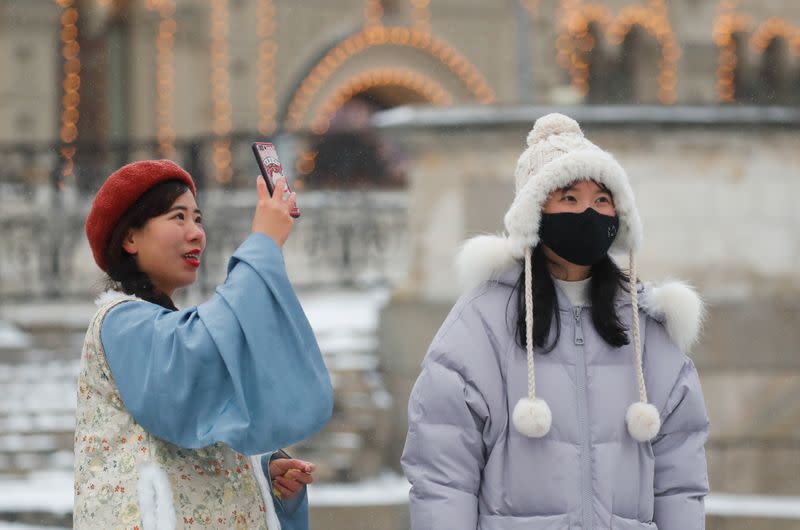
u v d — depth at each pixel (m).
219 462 3.60
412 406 3.92
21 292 14.50
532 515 3.78
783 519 8.10
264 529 3.69
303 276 14.45
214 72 25.44
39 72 24.62
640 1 26.47
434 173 10.30
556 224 3.87
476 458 3.86
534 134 4.10
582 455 3.79
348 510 8.55
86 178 15.61
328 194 14.63
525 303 3.90
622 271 4.10
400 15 26.03
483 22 26.20
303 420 3.44
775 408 10.06
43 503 9.09
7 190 15.27
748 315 10.11
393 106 27.95
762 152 10.33
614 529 3.75
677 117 10.16
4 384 11.54
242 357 3.44
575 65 26.20
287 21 25.62
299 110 25.55
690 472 3.92
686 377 3.97
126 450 3.51
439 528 3.76
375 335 11.57
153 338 3.50
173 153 15.00
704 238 10.33
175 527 3.45
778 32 26.64
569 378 3.85
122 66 25.39
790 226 10.34
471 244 4.04
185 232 3.74
